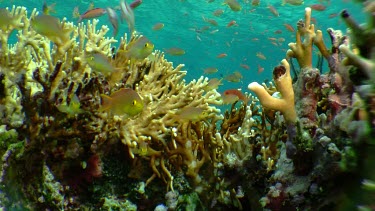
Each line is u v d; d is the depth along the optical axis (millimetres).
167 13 6043
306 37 660
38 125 633
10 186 650
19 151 645
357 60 460
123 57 776
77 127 651
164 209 686
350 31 477
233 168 682
